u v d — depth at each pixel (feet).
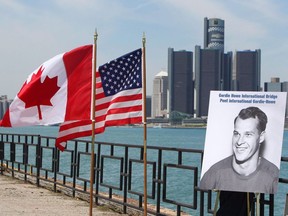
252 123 22.75
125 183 34.37
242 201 23.65
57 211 34.78
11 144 54.13
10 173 57.26
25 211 34.65
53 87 29.66
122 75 29.81
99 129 30.40
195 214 42.50
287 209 21.85
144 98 29.17
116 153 124.67
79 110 30.14
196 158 111.75
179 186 59.72
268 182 22.13
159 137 419.95
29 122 29.53
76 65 30.04
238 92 23.24
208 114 23.49
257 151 22.52
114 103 29.89
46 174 46.14
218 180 22.81
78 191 40.09
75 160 40.78
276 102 22.72
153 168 31.63
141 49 29.45
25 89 29.48
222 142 23.06
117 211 35.17
